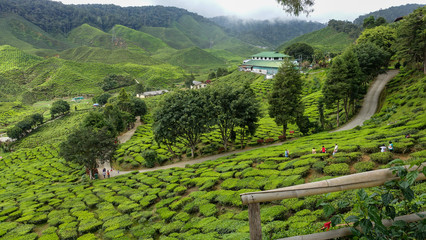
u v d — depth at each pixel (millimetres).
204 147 55281
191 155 53219
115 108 80375
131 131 88062
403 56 57625
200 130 47531
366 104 64062
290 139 53656
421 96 46094
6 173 60875
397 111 47219
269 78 120125
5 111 144000
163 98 49531
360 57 60625
